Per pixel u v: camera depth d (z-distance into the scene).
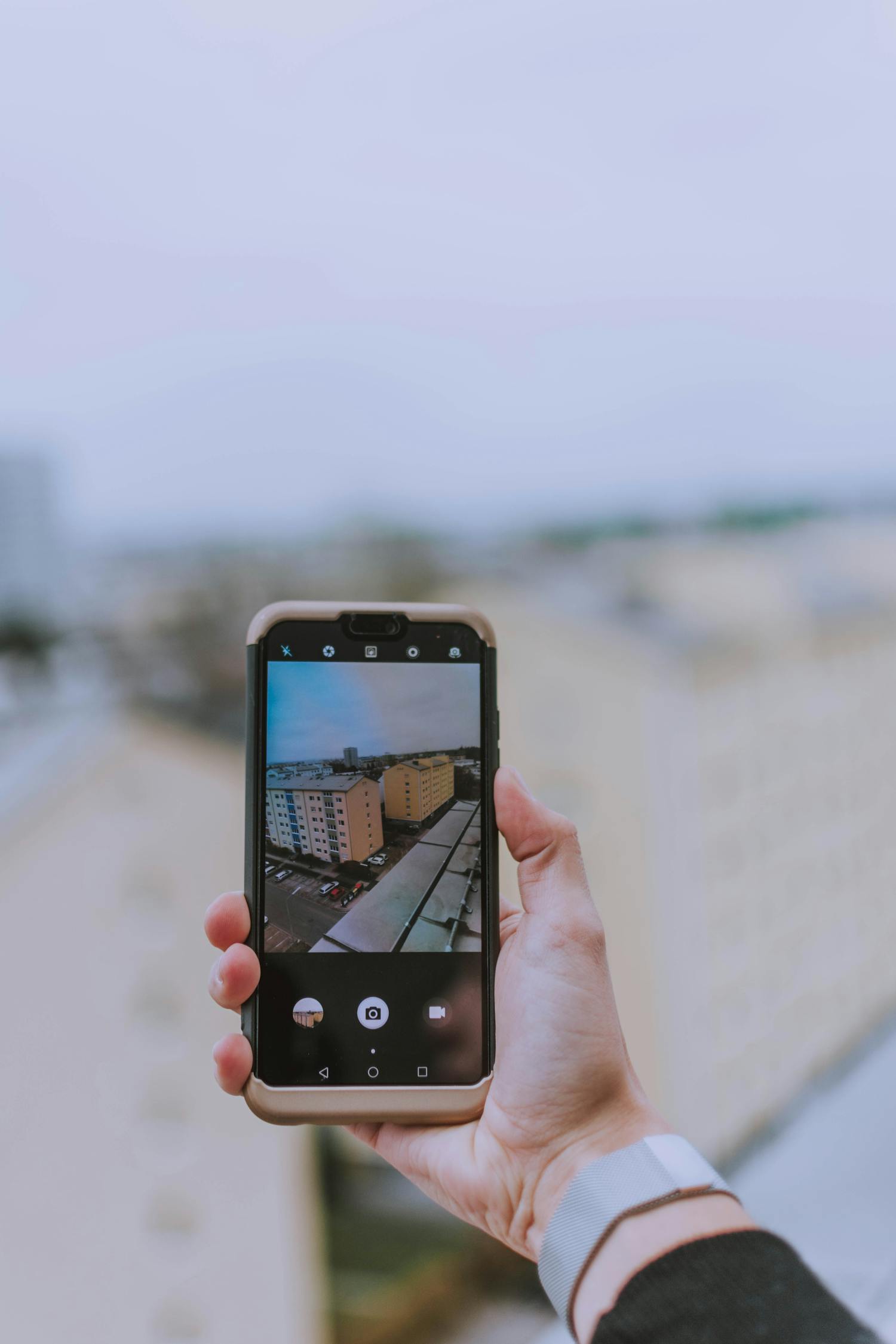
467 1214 0.50
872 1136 1.39
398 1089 0.51
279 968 0.52
